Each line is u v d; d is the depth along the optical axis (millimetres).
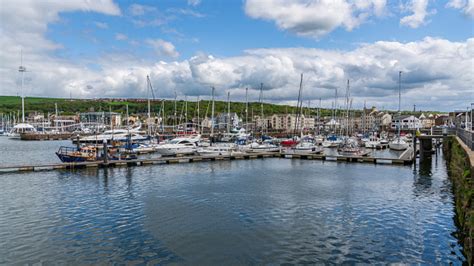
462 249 19531
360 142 93875
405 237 21484
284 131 155875
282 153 68125
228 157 64688
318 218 25531
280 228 23375
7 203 29703
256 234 22250
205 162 60156
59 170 48938
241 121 148375
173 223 24484
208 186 37750
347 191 34969
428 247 19891
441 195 32844
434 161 60469
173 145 70625
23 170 48062
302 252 19375
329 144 94000
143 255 19016
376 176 44531
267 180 41719
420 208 27984
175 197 32312
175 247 20156
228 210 27766
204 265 17797
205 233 22422
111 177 43469
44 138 137125
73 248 19906
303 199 31438
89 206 28859
